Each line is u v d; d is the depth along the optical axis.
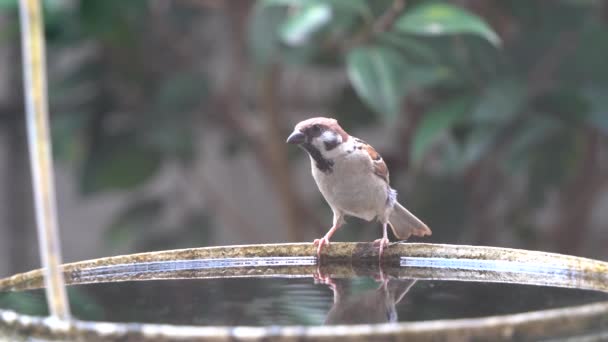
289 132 12.85
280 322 4.59
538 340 3.69
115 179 11.59
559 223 12.61
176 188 17.19
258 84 12.29
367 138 16.03
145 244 12.51
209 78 11.38
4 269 17.02
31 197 17.12
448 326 3.60
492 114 9.37
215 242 13.12
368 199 7.19
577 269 5.68
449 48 9.51
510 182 11.88
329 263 6.41
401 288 5.46
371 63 8.80
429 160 12.65
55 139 11.45
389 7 9.27
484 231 11.77
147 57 11.68
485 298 5.12
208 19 13.06
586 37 9.80
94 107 11.52
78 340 3.76
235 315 4.75
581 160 11.74
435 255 6.32
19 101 15.49
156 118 11.29
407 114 11.71
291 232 12.70
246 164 19.72
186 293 5.36
